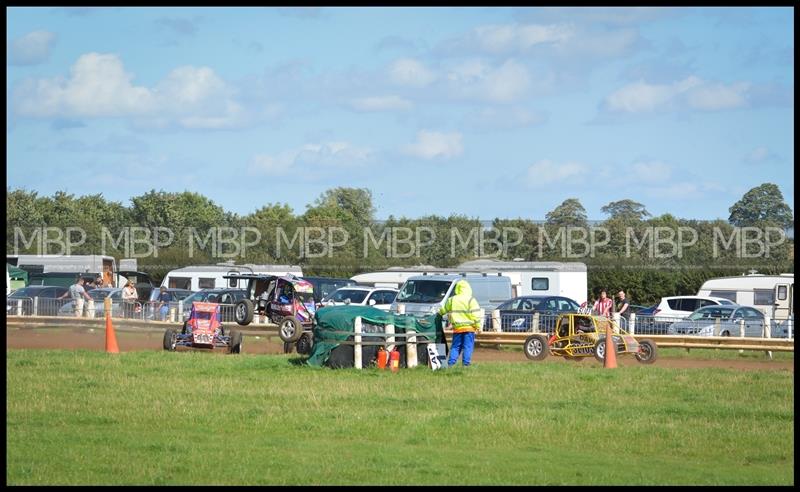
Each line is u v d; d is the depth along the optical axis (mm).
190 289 82938
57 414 26500
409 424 25953
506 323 55031
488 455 22734
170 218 139375
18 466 20578
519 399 30234
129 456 21688
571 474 20875
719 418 27750
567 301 60750
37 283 89312
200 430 24922
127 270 99875
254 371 35719
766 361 47531
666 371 38344
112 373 34656
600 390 32469
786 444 24594
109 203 144875
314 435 24562
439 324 38406
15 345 49000
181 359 38938
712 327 52250
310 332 46062
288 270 82688
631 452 23594
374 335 36719
